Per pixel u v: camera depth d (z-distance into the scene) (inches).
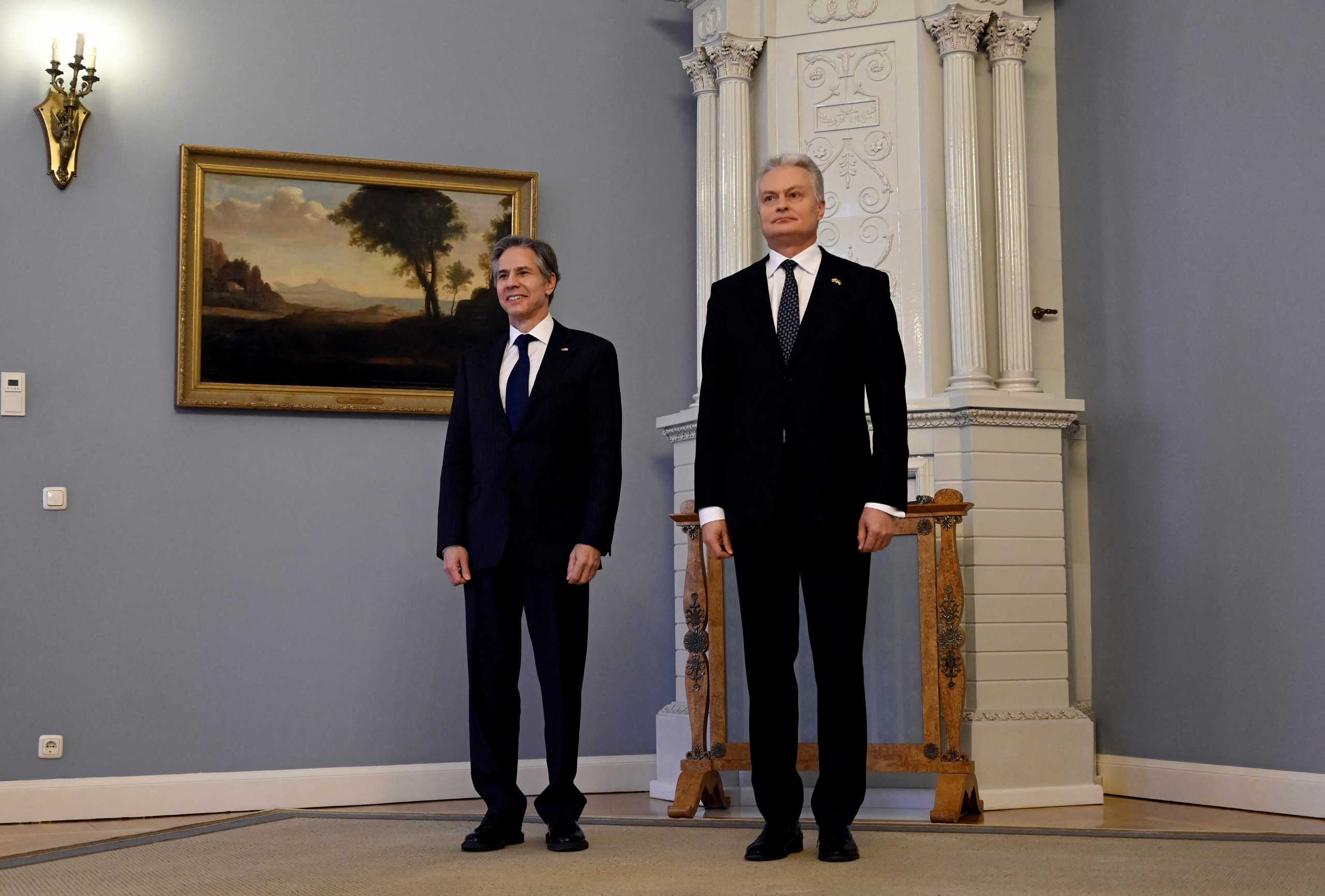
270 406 177.8
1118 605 181.6
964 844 124.4
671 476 194.1
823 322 113.8
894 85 181.9
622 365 193.6
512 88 193.2
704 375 118.3
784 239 116.4
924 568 154.9
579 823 141.9
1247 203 165.3
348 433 182.1
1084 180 190.5
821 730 114.5
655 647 190.4
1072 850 119.9
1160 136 178.2
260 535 177.3
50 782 166.6
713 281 187.9
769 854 113.2
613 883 102.9
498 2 193.8
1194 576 169.9
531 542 123.3
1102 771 180.4
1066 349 192.4
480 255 188.1
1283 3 161.9
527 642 184.1
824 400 112.8
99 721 169.5
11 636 167.5
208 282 177.2
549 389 126.1
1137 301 180.9
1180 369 173.8
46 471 170.4
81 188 174.1
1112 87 186.5
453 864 113.7
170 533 174.1
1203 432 169.6
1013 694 169.0
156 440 174.6
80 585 170.4
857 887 100.3
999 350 179.6
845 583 112.7
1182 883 102.7
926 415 173.0
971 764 151.3
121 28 177.3
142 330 175.2
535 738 183.5
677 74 200.2
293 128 183.2
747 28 187.3
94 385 172.9
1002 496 171.5
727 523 114.4
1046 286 192.7
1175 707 171.8
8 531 168.4
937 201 179.0
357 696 178.9
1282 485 158.7
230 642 175.0
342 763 177.5
